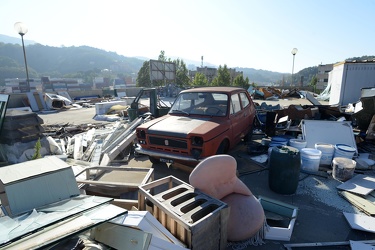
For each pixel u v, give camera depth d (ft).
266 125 23.17
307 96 34.17
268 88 82.43
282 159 12.05
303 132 18.49
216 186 8.87
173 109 17.88
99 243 6.26
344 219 10.25
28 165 8.66
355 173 14.84
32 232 5.34
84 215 6.21
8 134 17.42
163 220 7.64
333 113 25.41
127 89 84.58
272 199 11.05
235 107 17.15
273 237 9.00
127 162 17.97
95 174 15.30
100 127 30.83
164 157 14.30
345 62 40.70
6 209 7.95
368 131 19.27
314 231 9.46
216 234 7.40
